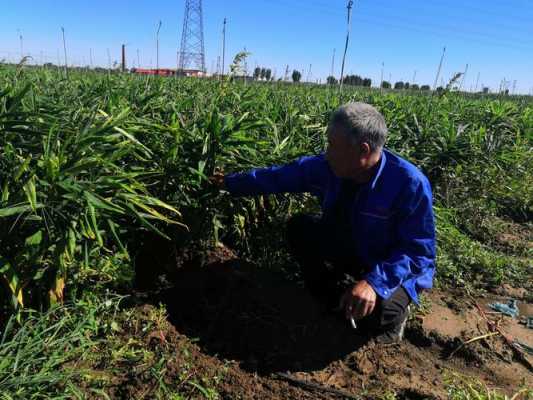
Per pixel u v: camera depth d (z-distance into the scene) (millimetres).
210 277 3227
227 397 2396
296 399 2449
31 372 2229
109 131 2762
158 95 4270
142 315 2812
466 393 2506
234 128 3252
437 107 7164
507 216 5602
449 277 3865
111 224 2520
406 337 3078
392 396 2479
